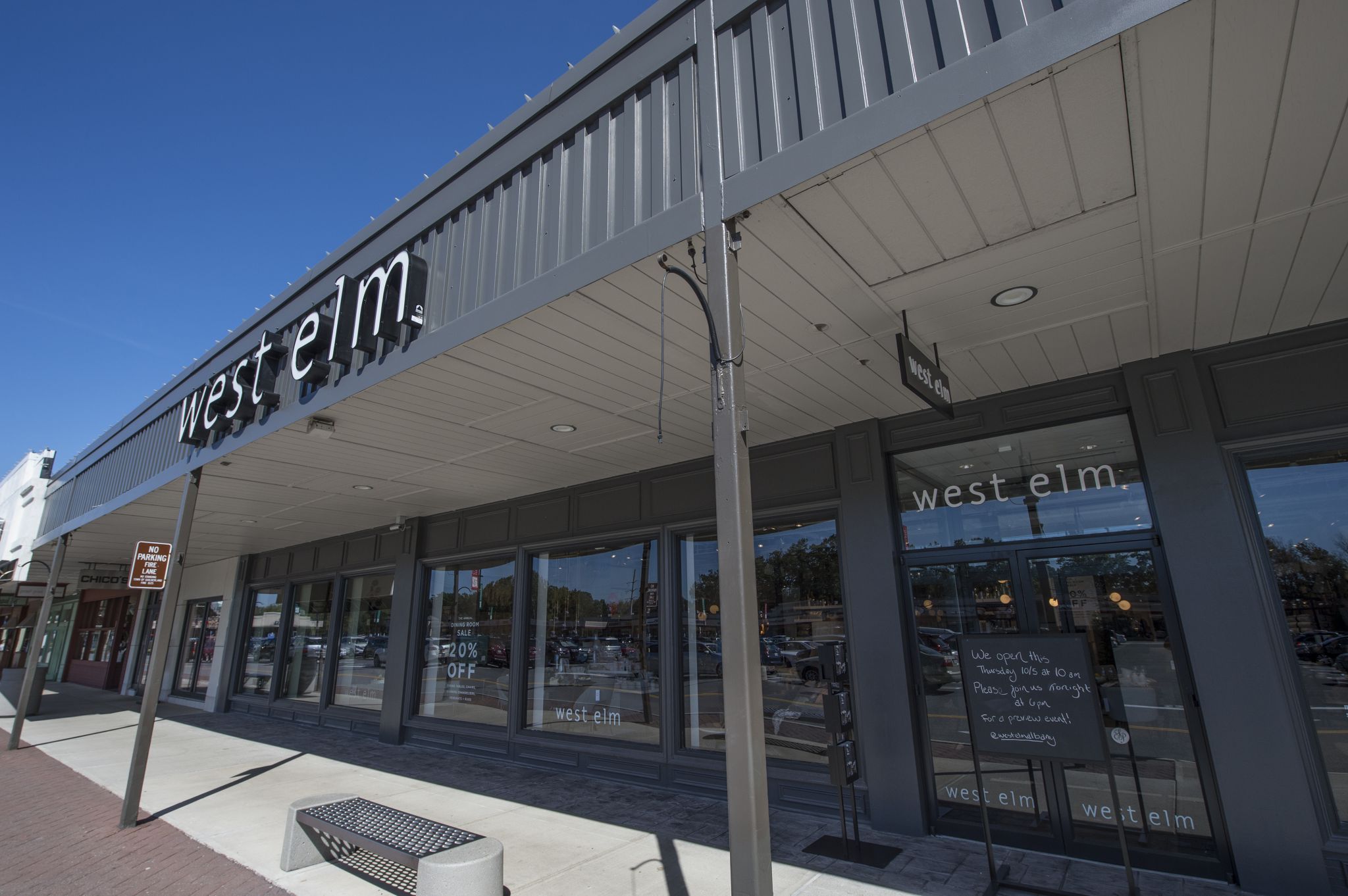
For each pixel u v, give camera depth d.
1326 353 4.20
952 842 4.95
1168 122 2.53
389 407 5.35
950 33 2.67
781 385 4.98
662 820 5.73
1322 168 2.76
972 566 5.37
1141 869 4.36
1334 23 2.11
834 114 2.94
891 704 5.33
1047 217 3.08
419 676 9.84
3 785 7.66
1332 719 3.94
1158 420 4.62
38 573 16.92
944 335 4.25
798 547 6.29
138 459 9.05
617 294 3.71
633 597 7.47
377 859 5.06
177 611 16.88
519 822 5.78
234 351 7.16
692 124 3.47
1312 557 4.14
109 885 4.60
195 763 8.62
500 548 8.91
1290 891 3.81
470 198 4.79
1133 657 4.62
